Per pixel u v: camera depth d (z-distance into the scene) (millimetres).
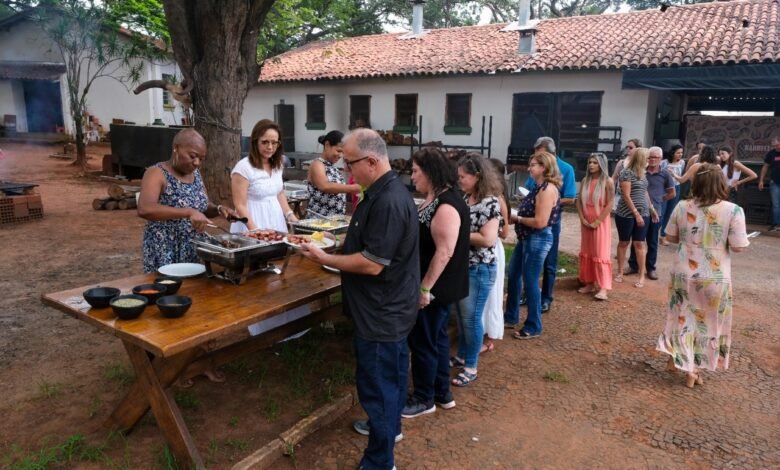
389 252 2646
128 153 14516
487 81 13766
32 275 6445
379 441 2852
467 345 4047
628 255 8281
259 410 3629
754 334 5184
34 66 21734
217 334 2615
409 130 15133
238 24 7238
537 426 3566
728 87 10742
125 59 15914
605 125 12523
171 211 3363
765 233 10031
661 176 7117
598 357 4605
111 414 3277
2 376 3980
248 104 17844
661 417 3686
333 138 4746
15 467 2924
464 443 3361
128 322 2666
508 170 13477
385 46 17250
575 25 15055
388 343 2793
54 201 11586
